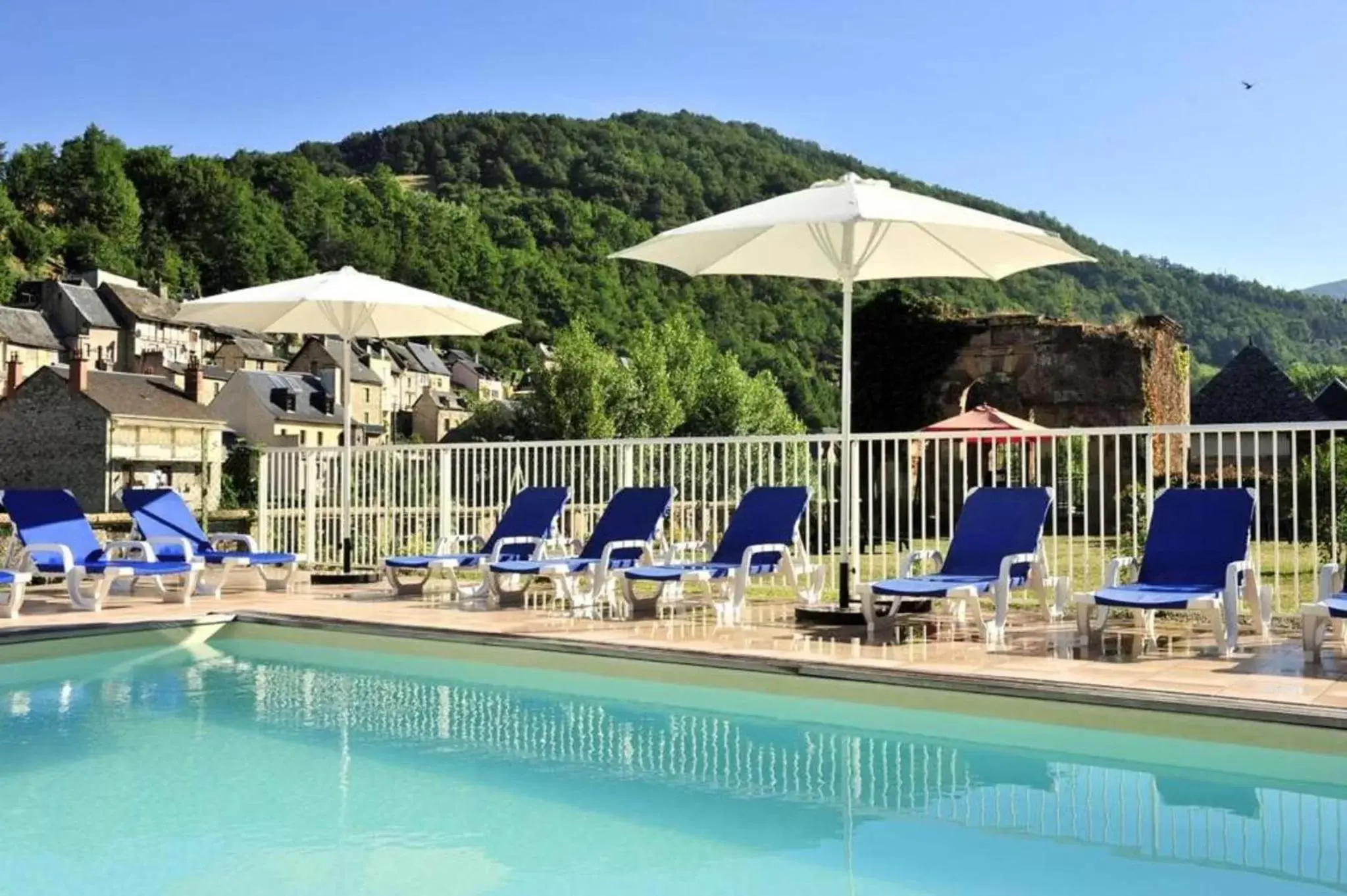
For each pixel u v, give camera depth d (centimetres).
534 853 356
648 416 5953
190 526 986
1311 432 721
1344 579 668
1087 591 738
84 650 747
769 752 496
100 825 387
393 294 995
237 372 6706
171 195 10681
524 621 765
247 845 366
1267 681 520
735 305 8881
